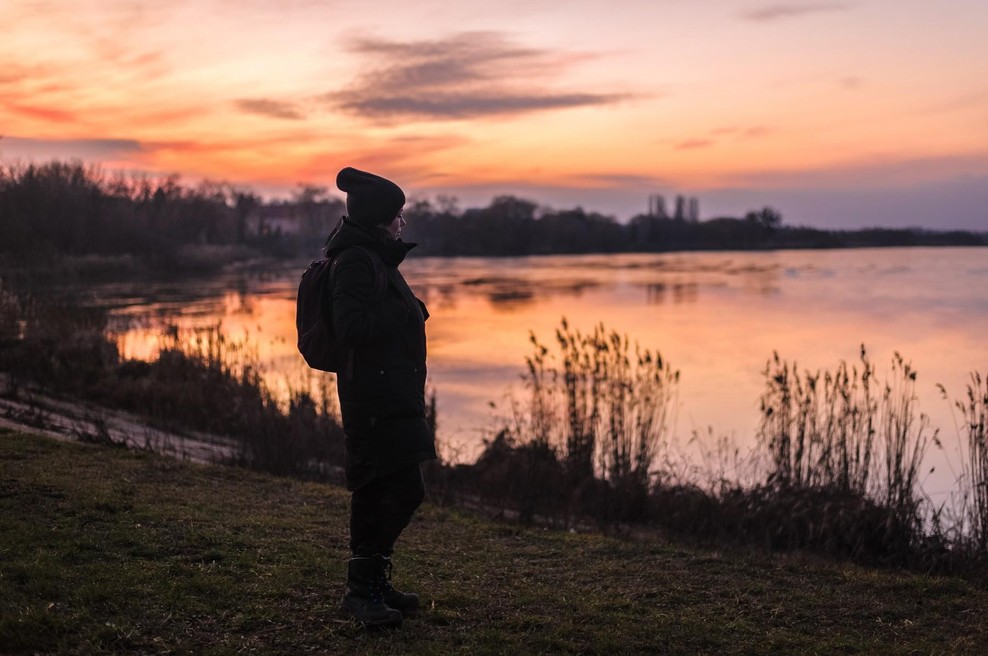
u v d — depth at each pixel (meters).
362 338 3.47
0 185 51.88
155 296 42.19
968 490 8.19
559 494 8.88
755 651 4.00
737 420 14.12
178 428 11.73
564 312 34.66
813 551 7.34
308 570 4.56
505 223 141.88
